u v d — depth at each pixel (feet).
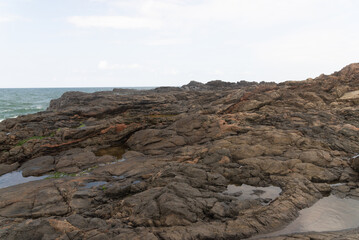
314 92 96.02
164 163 56.08
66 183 47.42
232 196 40.78
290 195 39.17
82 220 32.53
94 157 64.69
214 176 46.52
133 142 76.02
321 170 48.14
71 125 86.33
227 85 221.87
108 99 115.75
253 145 58.23
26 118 84.28
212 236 28.91
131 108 107.76
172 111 105.40
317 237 27.53
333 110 81.66
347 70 104.27
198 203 35.12
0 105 225.76
